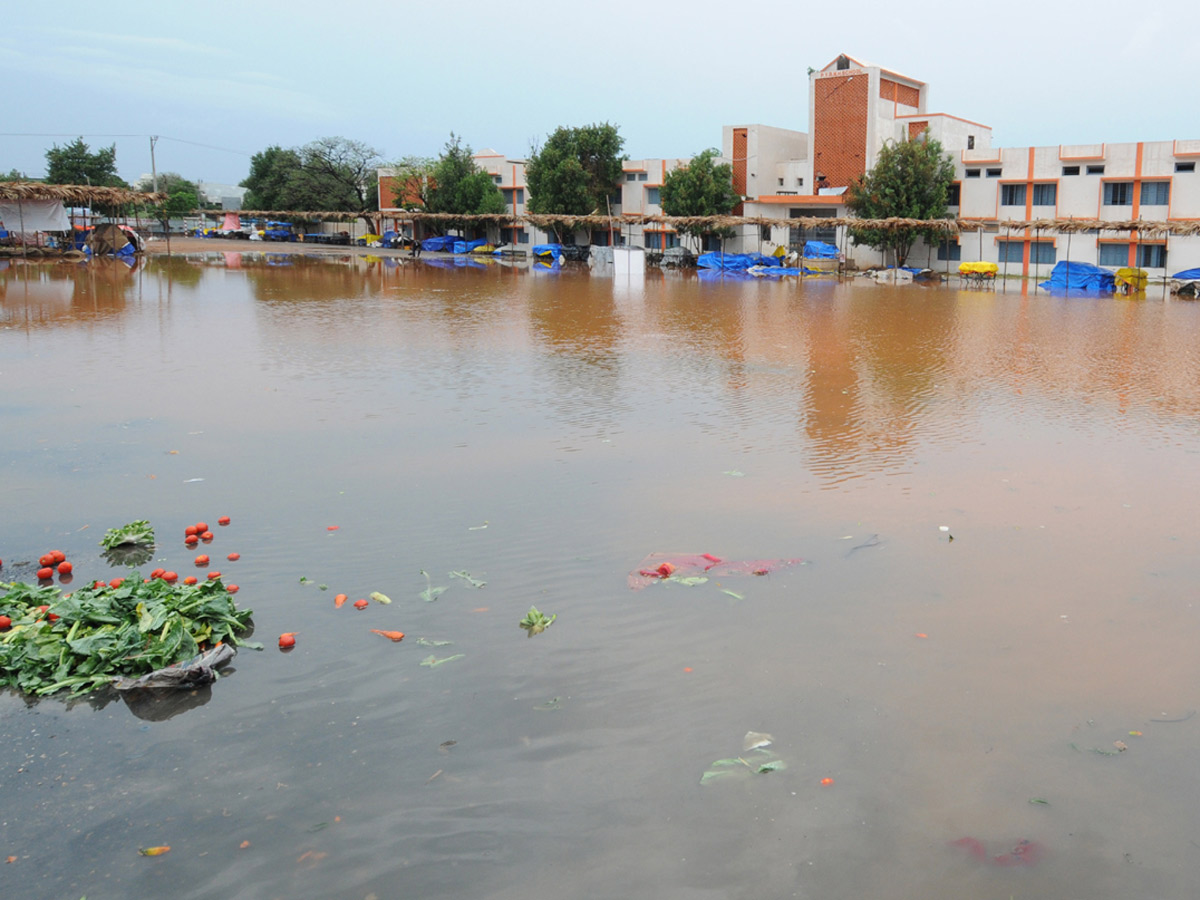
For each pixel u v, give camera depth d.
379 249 70.56
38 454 9.12
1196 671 4.99
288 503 7.75
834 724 4.45
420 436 10.22
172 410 11.34
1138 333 22.19
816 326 22.97
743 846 3.61
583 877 3.43
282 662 5.04
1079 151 44.31
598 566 6.44
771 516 7.55
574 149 61.53
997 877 3.45
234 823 3.72
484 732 4.37
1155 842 3.64
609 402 12.38
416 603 5.80
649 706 4.61
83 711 4.58
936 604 5.84
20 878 3.38
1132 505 7.92
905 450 9.85
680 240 59.50
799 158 59.53
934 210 48.03
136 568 6.29
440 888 3.36
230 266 43.91
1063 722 4.49
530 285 36.75
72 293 26.89
